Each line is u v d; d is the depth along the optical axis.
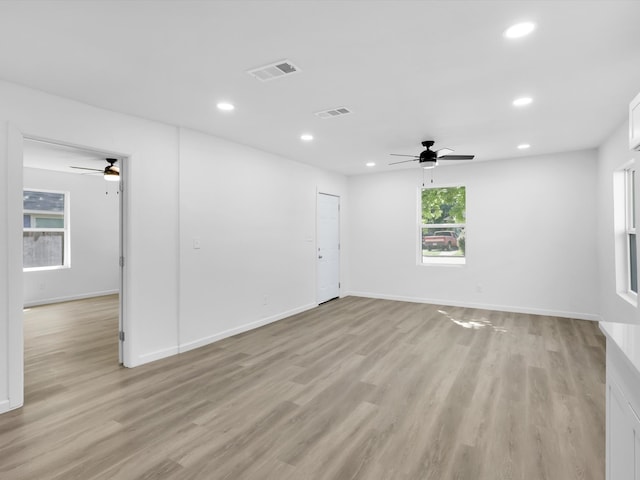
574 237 5.31
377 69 2.56
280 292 5.40
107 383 3.12
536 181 5.54
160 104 3.22
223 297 4.44
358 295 7.21
